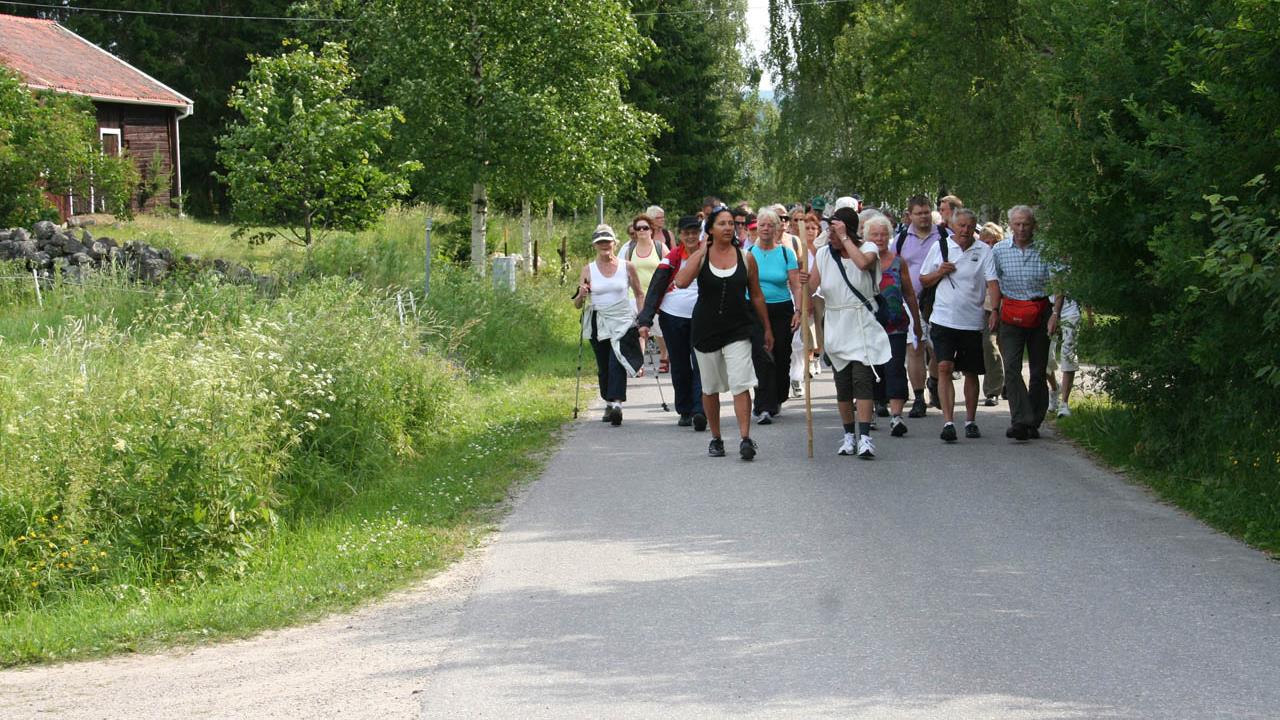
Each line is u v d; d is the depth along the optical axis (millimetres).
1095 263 12867
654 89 67000
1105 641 7316
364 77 33562
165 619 8477
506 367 22500
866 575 8914
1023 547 9656
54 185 35781
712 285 13672
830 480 12414
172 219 43719
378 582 9219
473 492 12148
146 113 50906
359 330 14859
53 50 50094
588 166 32500
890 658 7082
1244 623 7625
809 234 14594
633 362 16562
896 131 42812
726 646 7398
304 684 6984
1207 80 11203
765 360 16094
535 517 11195
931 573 8938
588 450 14633
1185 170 11359
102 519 9961
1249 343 10852
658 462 13734
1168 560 9211
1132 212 12453
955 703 6336
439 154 32500
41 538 9625
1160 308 12602
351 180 25891
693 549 9844
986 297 14633
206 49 69562
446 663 7258
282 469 11758
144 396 11000
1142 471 12516
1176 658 6980
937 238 16250
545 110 31312
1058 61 13227
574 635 7715
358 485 12742
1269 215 10602
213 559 9938
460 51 32250
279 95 25906
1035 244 13594
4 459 10102
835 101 54281
